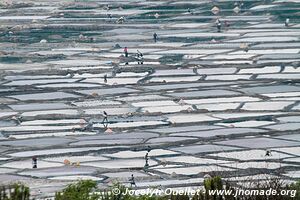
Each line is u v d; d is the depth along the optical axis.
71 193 117.56
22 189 109.62
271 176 171.38
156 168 194.25
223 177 138.00
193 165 195.38
